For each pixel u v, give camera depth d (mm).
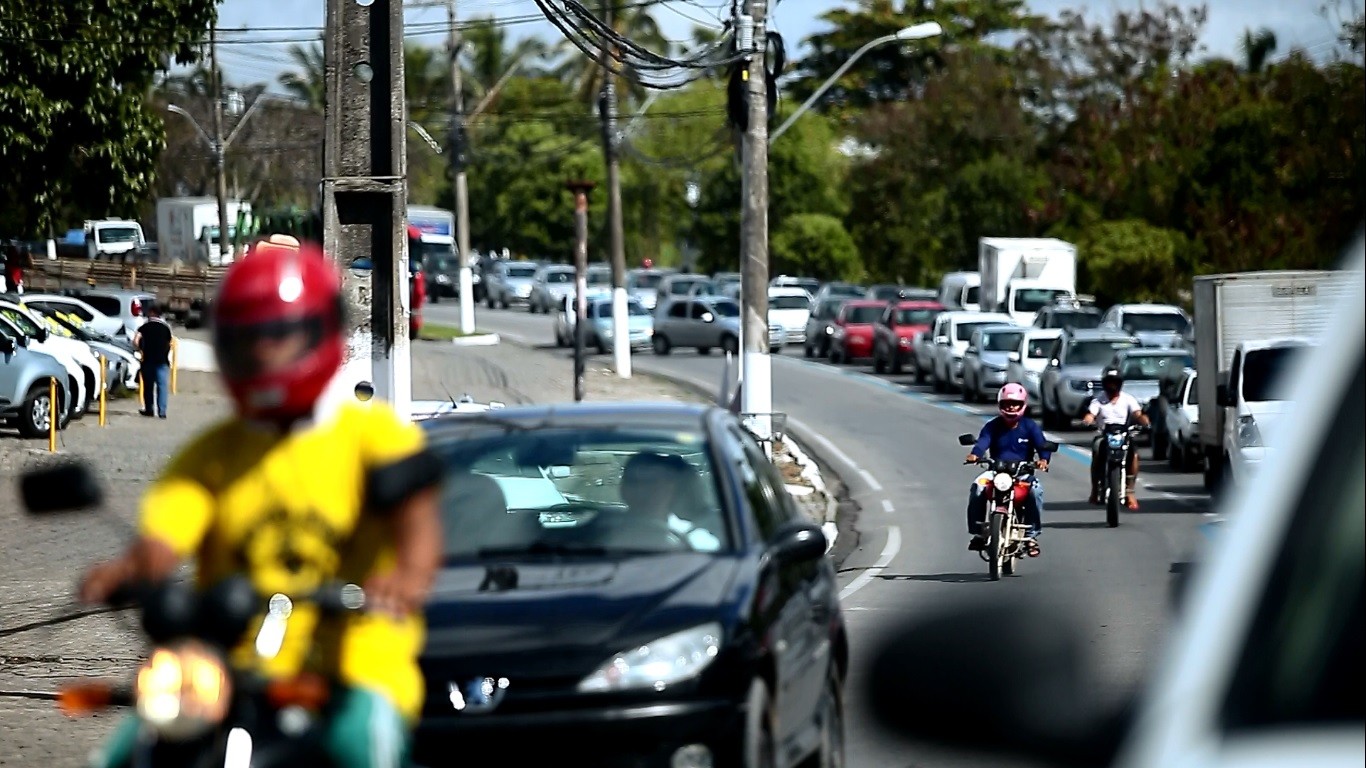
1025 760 8906
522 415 26766
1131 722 8523
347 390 48844
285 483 13141
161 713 12438
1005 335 140750
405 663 13922
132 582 12766
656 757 20594
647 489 24734
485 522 24750
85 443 91938
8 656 39938
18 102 94438
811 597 24531
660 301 185875
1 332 92500
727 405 88625
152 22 100438
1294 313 87500
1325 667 7574
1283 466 8227
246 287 12945
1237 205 185625
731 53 86000
